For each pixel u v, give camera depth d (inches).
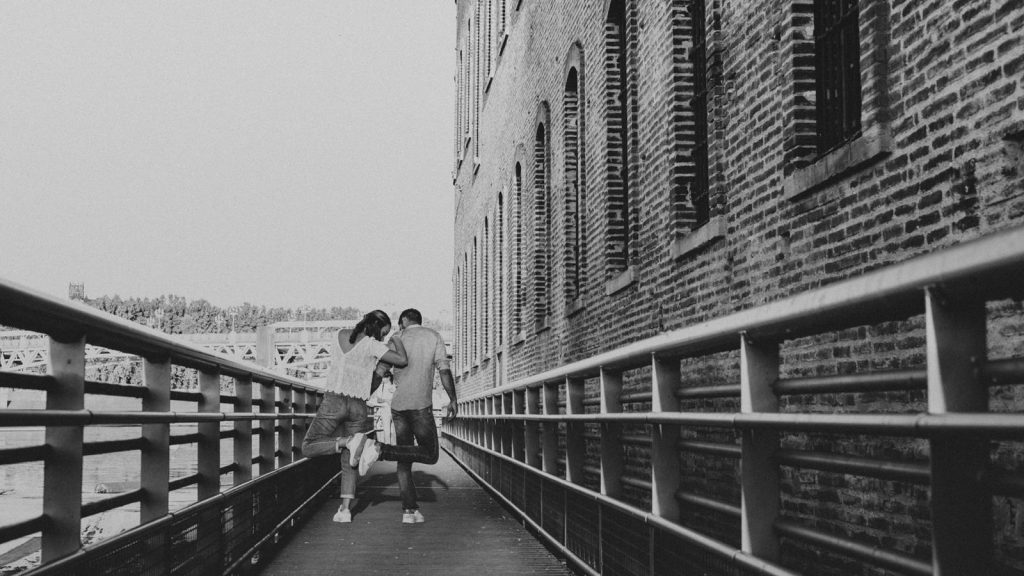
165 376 192.7
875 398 201.9
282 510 353.1
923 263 88.7
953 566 88.9
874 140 201.8
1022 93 158.6
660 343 173.2
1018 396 153.6
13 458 131.0
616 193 462.0
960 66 175.8
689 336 157.8
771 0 266.7
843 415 105.6
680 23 358.6
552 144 602.5
